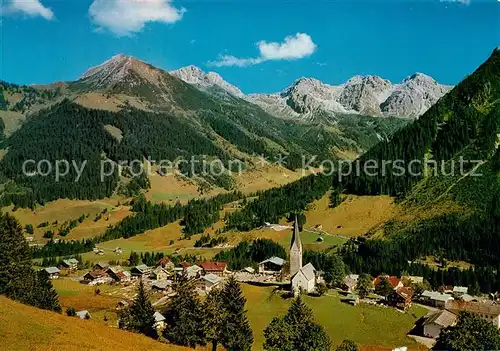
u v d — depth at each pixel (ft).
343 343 358.84
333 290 577.43
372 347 399.85
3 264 376.07
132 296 604.90
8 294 372.17
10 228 401.08
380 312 485.56
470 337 374.22
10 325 252.62
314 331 318.24
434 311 516.32
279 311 475.31
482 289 639.35
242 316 341.41
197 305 347.77
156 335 376.68
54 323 275.18
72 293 618.85
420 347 410.31
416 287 607.78
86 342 255.09
